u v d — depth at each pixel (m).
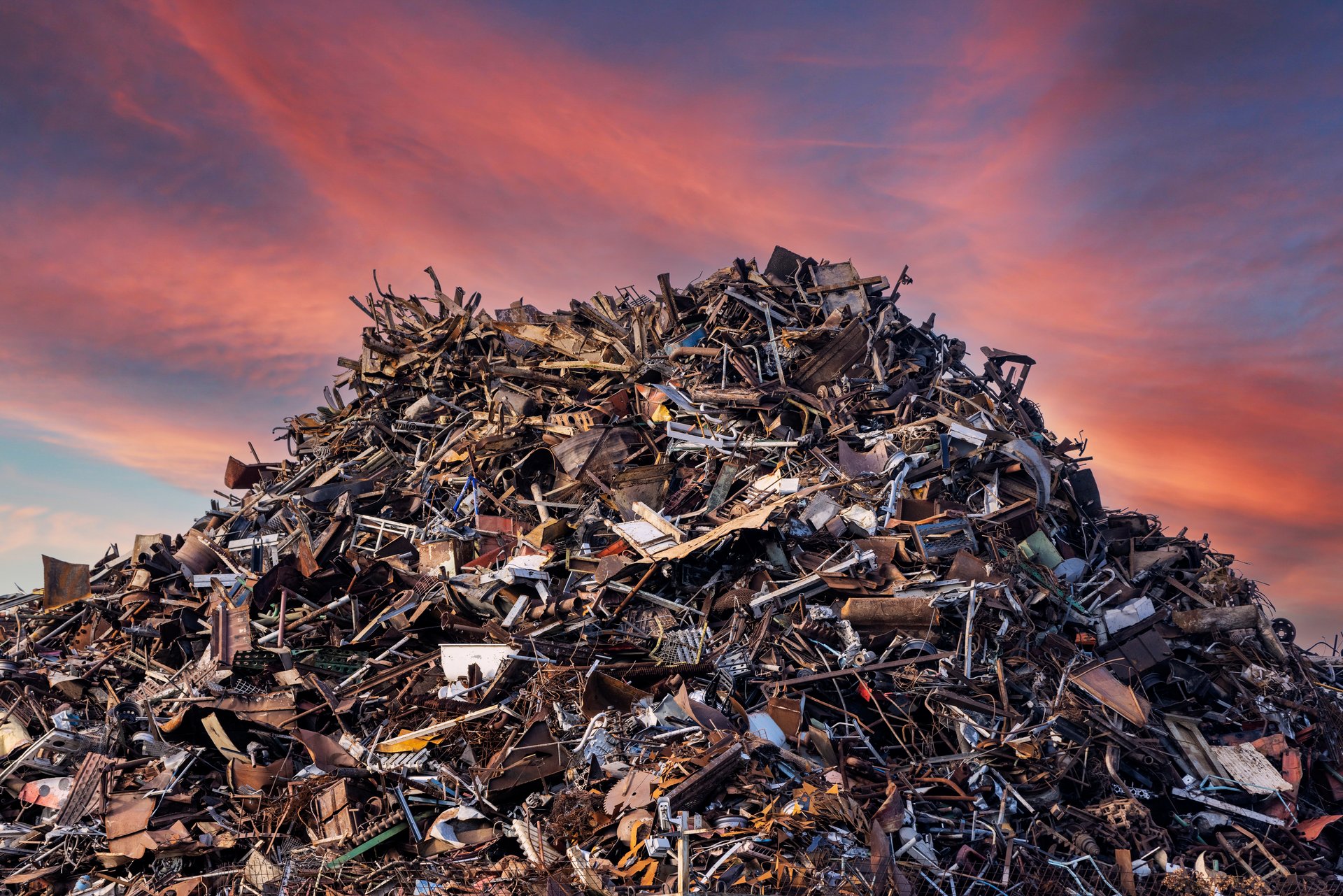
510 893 12.11
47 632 24.55
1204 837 16.12
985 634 18.59
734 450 26.06
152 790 16.16
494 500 26.77
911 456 24.03
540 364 33.47
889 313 31.14
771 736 15.94
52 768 17.25
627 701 16.25
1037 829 14.77
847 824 13.32
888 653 18.16
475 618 20.86
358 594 21.94
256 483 33.75
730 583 20.61
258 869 13.76
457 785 15.07
